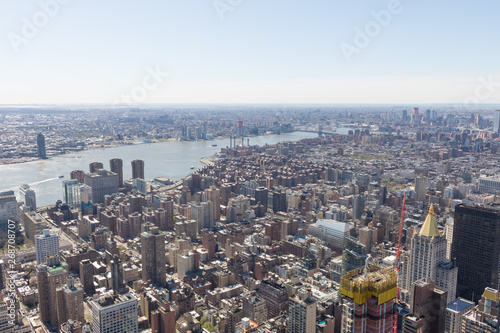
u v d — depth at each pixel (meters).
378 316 180.88
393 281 185.25
